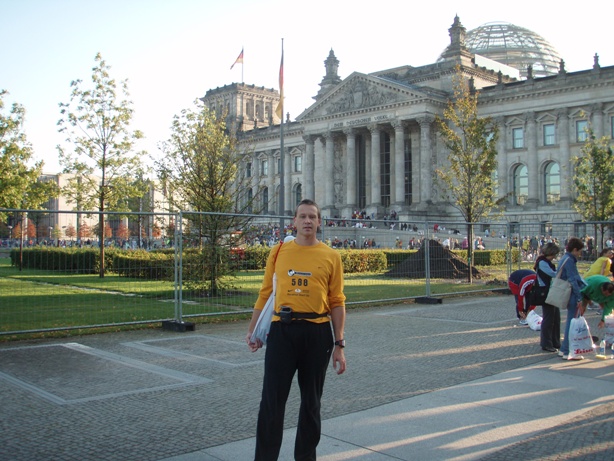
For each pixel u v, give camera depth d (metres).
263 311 8.33
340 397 12.00
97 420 10.52
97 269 23.58
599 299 16.23
